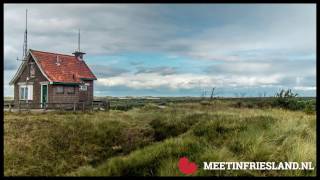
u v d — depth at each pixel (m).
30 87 38.50
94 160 18.17
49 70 37.72
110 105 39.38
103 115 28.70
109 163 14.23
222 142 16.23
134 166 13.65
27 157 17.33
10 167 16.03
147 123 25.70
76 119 24.72
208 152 14.11
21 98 39.41
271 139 15.43
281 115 23.72
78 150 19.48
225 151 13.86
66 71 39.34
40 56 38.44
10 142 18.64
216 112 27.45
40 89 37.72
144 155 14.45
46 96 37.41
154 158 14.13
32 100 38.25
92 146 20.30
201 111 28.95
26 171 15.91
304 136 16.11
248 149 14.52
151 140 21.53
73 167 17.14
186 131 21.67
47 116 26.52
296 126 17.78
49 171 16.33
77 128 22.50
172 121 24.42
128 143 21.11
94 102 38.84
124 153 18.97
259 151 13.89
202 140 16.59
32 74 38.38
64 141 20.27
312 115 24.62
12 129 21.03
